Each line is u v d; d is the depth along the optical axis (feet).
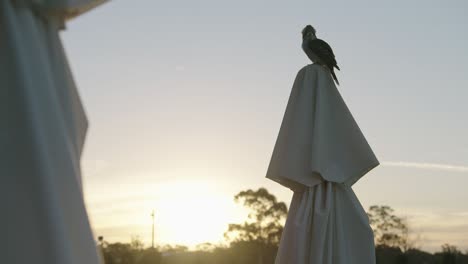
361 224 15.97
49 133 6.12
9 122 5.99
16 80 6.07
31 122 5.91
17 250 5.73
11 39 6.16
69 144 6.33
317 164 15.66
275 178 16.56
